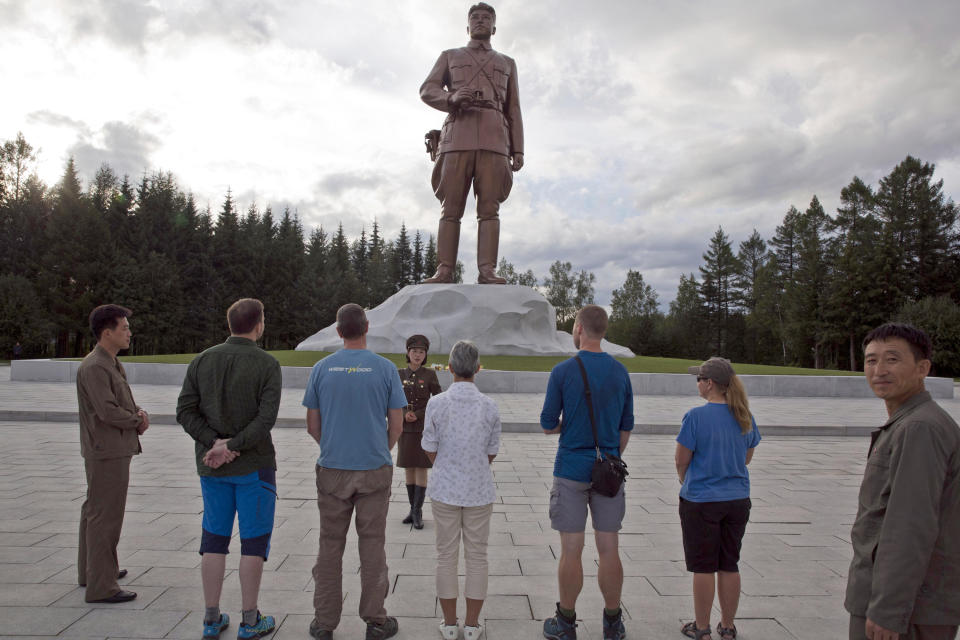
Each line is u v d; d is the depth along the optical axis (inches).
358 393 138.2
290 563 178.7
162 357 829.8
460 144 861.2
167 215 2048.5
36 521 210.4
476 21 858.8
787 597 159.2
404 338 856.3
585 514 137.3
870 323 1770.4
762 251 2682.1
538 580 169.0
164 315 1819.6
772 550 196.5
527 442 393.4
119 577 164.6
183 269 2063.2
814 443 412.5
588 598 159.0
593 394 137.9
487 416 140.3
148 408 475.2
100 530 145.6
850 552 195.2
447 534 136.3
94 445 145.3
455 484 135.9
